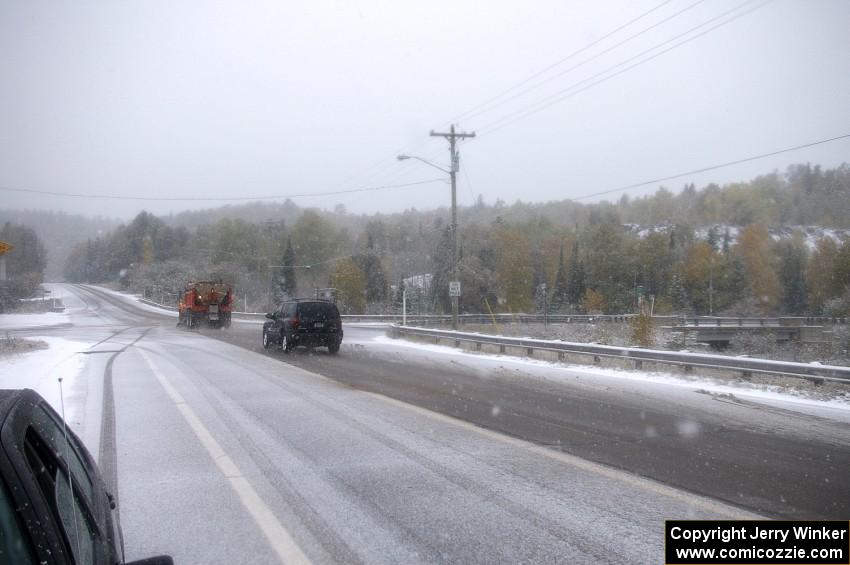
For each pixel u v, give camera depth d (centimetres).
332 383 1562
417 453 865
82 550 280
